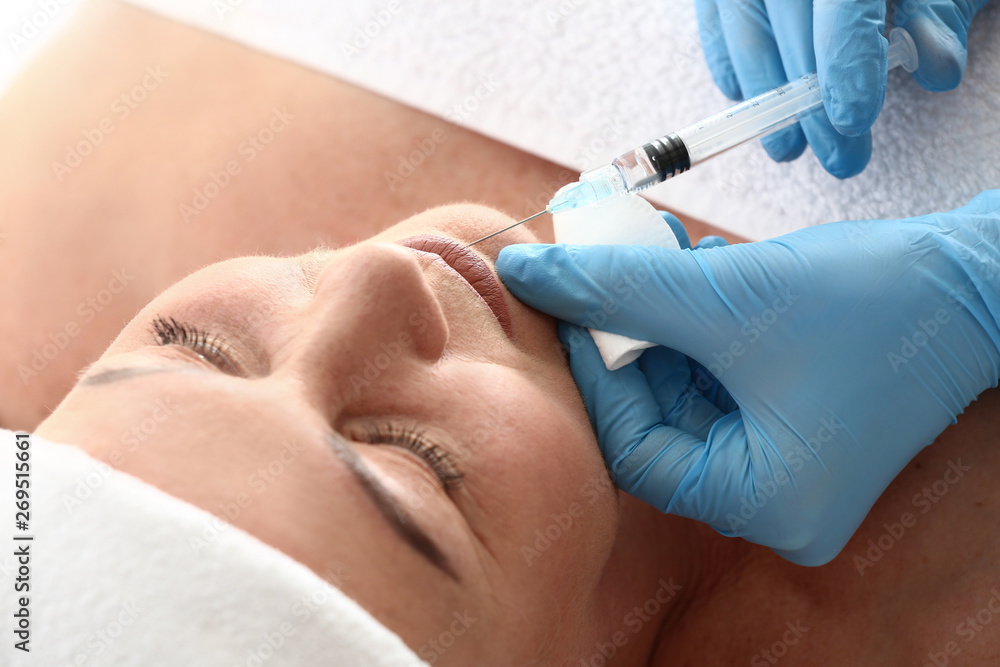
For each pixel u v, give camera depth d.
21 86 1.71
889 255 1.15
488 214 1.20
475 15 1.66
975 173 1.45
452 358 0.93
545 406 0.95
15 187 1.64
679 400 1.24
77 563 0.70
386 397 0.86
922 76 1.39
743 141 1.35
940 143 1.48
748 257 1.15
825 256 1.15
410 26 1.66
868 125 1.28
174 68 1.65
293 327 0.89
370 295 0.85
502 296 1.04
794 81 1.39
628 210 1.21
